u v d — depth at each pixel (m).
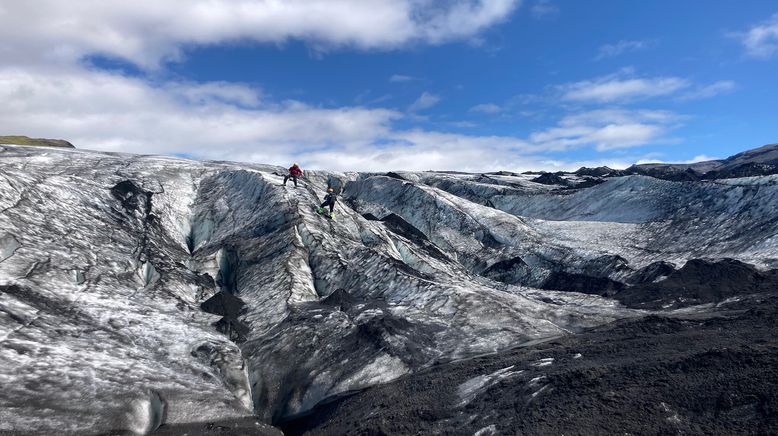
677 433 10.89
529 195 49.50
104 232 27.44
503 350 19.42
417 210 43.69
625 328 19.67
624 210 41.12
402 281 25.64
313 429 15.84
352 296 25.03
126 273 24.45
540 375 14.88
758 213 32.50
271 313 23.41
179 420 14.90
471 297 23.56
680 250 32.50
